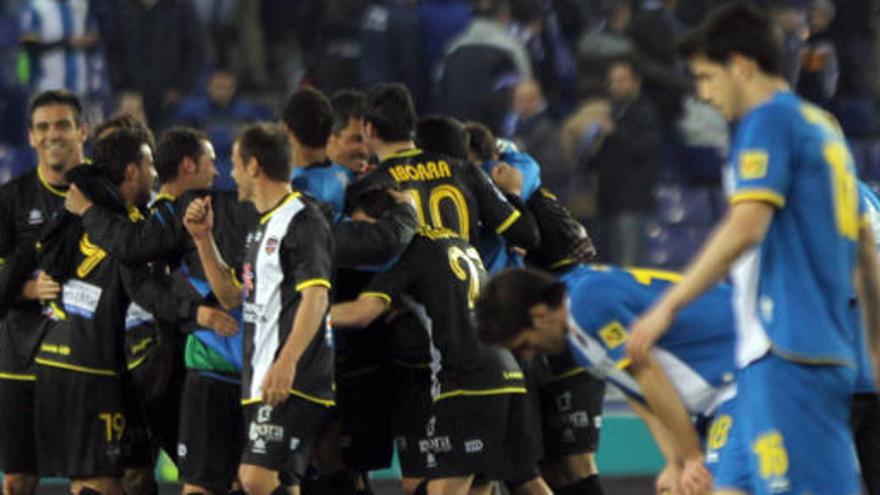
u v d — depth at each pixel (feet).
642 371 66.69
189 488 87.10
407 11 169.17
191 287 86.28
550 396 95.20
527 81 160.76
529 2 173.37
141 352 90.74
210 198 86.58
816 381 64.08
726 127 171.22
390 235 84.89
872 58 179.93
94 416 89.45
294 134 90.22
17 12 181.57
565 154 158.61
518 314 66.44
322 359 82.69
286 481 85.76
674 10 181.57
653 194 158.20
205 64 172.24
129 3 168.86
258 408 82.43
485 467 87.45
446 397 87.20
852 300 68.23
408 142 90.63
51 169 92.84
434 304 86.99
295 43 182.19
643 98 159.33
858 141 176.45
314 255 81.46
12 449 92.73
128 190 89.25
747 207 62.69
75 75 170.09
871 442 78.59
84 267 89.40
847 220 64.69
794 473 64.13
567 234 93.50
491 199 90.27
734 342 67.87
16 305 92.12
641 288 67.00
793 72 179.63
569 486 95.96
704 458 69.05
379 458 92.38
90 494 89.66
